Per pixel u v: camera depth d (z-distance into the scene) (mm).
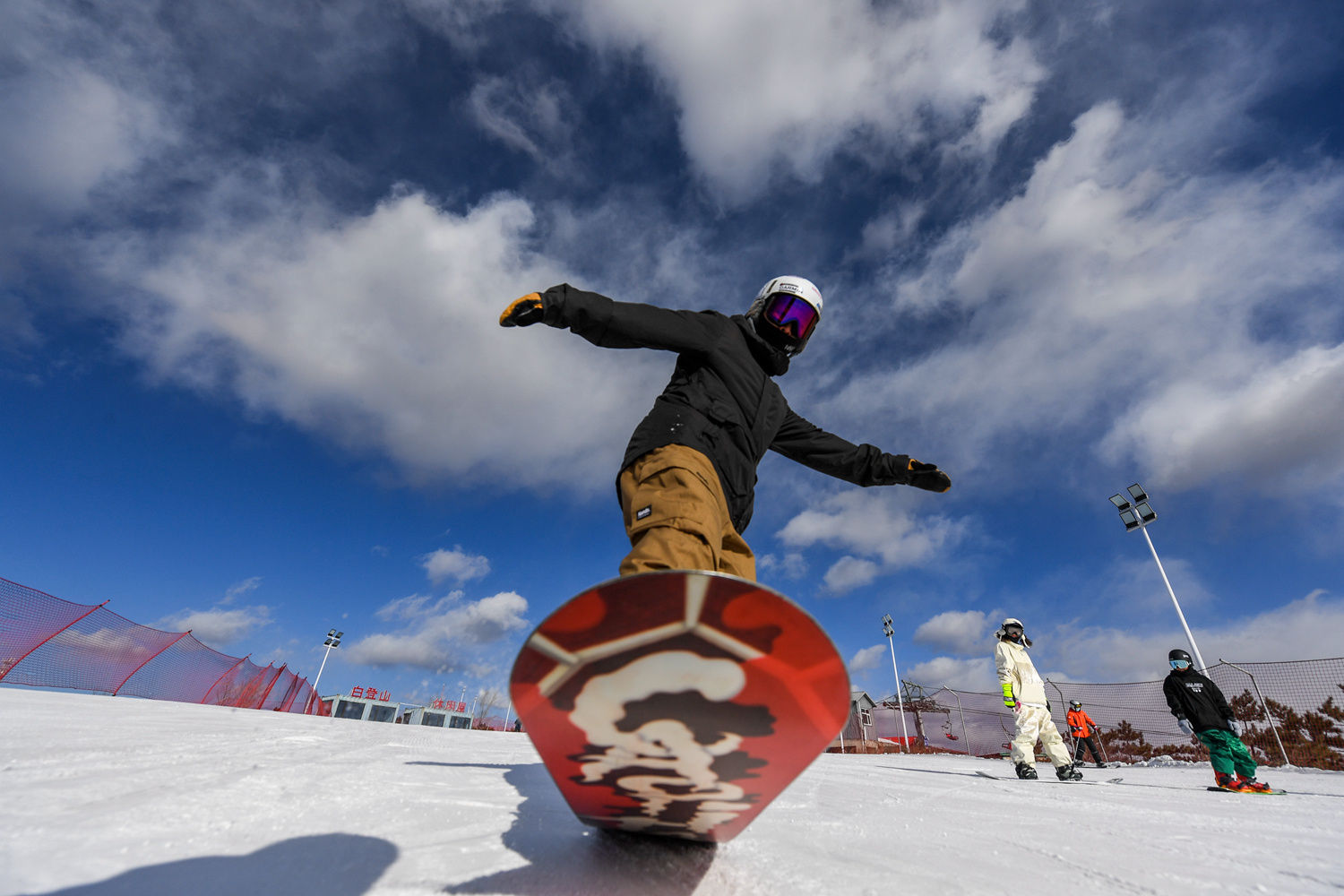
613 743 714
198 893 659
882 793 2498
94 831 847
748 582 552
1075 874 1104
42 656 10617
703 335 1647
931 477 2176
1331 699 9383
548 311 1500
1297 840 1616
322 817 1023
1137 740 11812
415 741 3197
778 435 2150
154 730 2340
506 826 1067
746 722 665
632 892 781
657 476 1296
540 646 615
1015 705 5289
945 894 893
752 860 989
